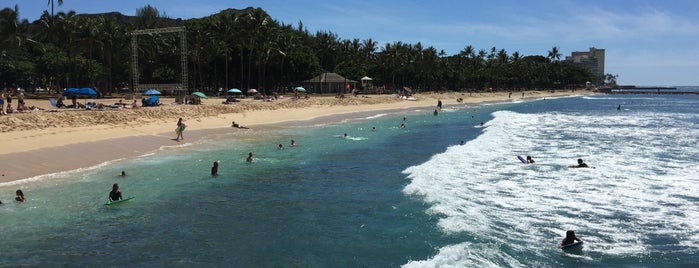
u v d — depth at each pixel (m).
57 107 39.94
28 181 19.91
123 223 14.69
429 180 20.41
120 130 33.78
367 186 19.62
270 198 17.78
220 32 75.06
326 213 15.71
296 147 31.17
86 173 21.83
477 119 57.28
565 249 12.42
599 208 16.20
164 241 13.10
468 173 21.92
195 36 74.56
